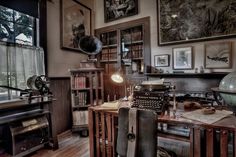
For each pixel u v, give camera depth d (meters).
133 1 4.22
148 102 1.81
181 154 2.24
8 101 2.54
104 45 4.66
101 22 4.71
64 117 3.71
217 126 1.38
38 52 3.15
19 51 2.87
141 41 4.21
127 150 1.47
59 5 3.67
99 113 2.06
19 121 2.41
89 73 3.64
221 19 3.25
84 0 4.37
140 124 1.46
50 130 2.82
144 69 4.05
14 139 2.30
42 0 3.26
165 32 3.84
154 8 3.99
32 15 3.09
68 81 3.86
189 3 3.56
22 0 2.93
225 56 3.24
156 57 3.98
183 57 3.67
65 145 3.04
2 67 2.66
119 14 4.42
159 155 1.72
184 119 1.57
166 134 1.68
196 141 1.48
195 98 2.98
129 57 4.39
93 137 2.10
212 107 1.90
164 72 3.87
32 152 2.71
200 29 3.46
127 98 2.49
